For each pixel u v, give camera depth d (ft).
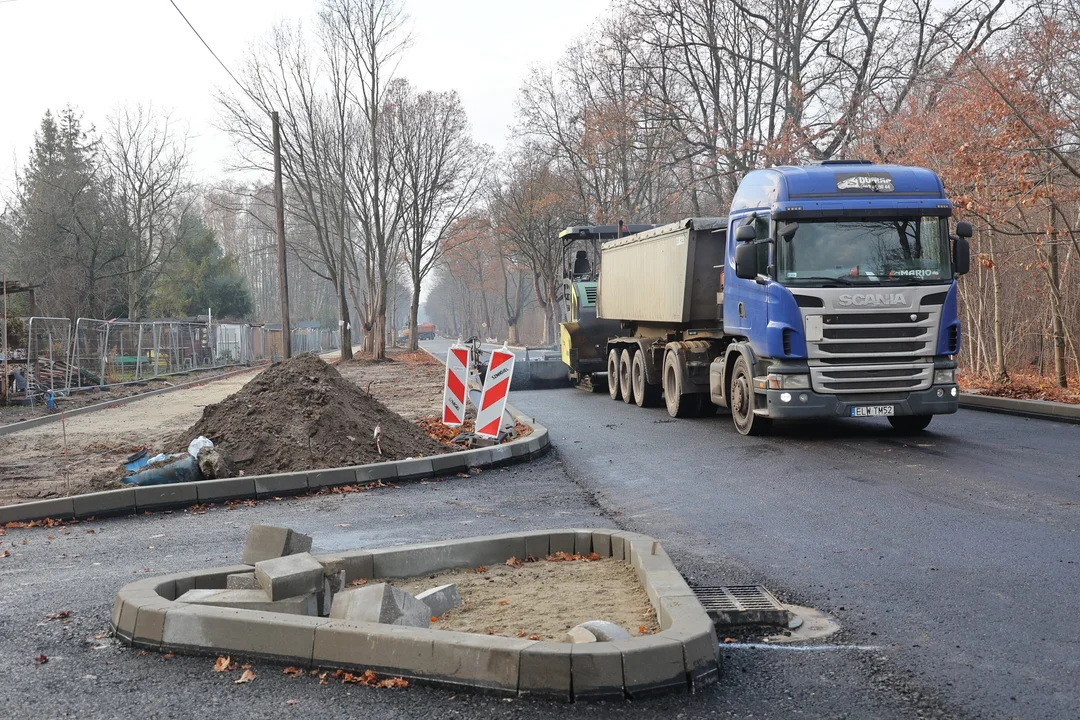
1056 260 66.28
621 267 73.67
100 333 100.01
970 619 17.49
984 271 83.97
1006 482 31.50
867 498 29.91
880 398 42.55
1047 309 90.74
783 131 105.81
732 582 20.63
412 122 170.40
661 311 61.77
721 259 56.18
